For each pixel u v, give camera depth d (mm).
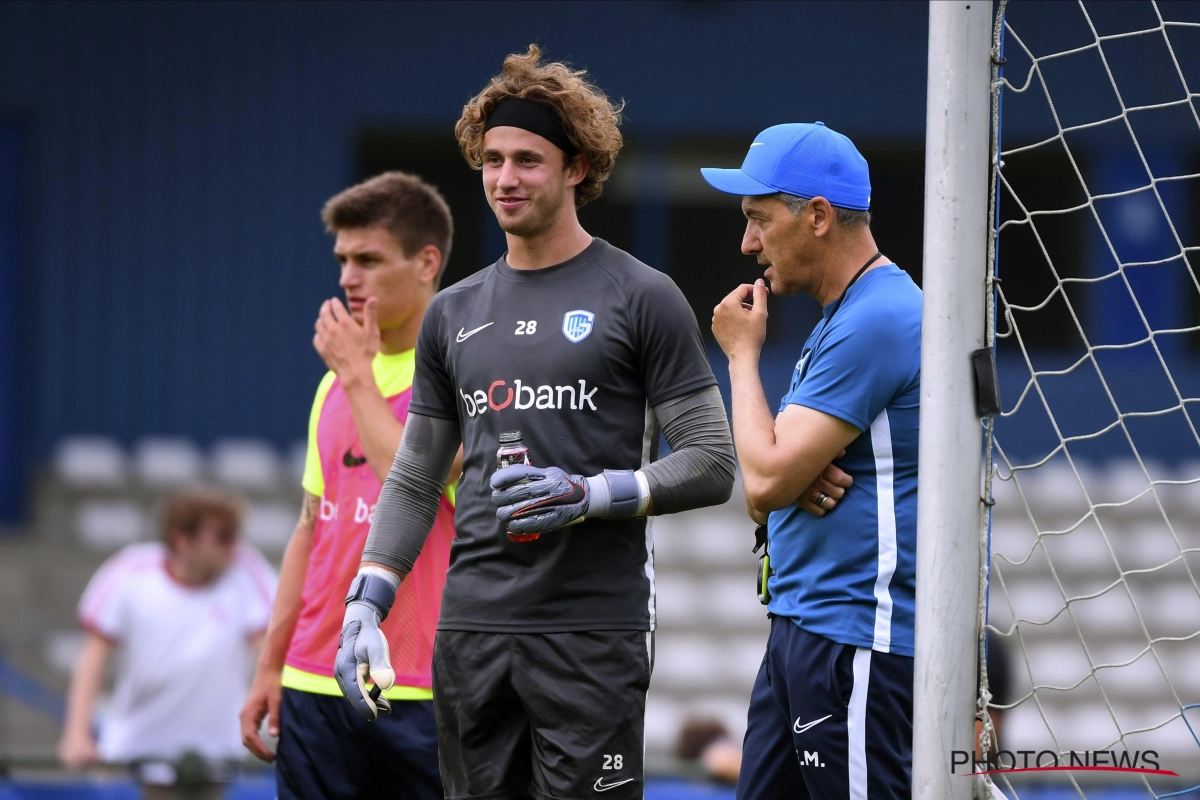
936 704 8875
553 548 8922
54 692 27266
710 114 43688
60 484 38938
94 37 40562
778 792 10359
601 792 8867
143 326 40656
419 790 11258
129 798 19750
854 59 44250
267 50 41500
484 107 9250
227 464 40156
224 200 41156
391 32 42219
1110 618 36781
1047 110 43062
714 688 34438
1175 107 43062
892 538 9406
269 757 12594
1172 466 42812
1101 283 43438
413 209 11734
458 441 9930
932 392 9023
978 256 9062
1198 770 31406
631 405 9164
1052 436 42812
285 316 41469
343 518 11617
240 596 20656
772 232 9812
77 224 40438
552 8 43000
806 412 9383
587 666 8883
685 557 38250
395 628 11242
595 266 9258
